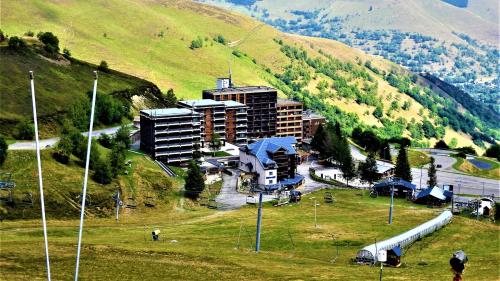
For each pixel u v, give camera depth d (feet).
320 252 629.10
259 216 622.54
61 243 572.51
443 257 613.52
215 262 526.98
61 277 457.68
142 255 538.88
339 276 494.59
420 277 499.10
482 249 650.84
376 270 530.27
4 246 546.26
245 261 540.52
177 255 545.44
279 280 476.13
